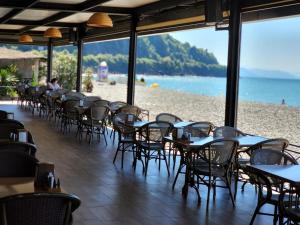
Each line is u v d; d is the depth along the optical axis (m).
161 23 9.68
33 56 22.23
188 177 5.48
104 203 5.03
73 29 14.84
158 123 6.49
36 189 2.90
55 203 2.46
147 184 5.97
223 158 5.06
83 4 9.77
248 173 4.61
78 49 14.84
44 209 2.44
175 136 5.68
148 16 10.23
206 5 6.92
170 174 6.61
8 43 18.95
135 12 10.47
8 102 18.06
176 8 9.08
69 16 12.05
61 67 20.70
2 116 6.19
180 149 5.77
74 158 7.54
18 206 2.38
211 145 4.97
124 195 5.39
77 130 10.55
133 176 6.39
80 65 14.88
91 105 9.41
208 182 5.54
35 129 10.79
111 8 10.29
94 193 5.42
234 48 7.10
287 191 3.79
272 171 3.88
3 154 3.45
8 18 12.18
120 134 7.12
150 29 10.16
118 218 4.55
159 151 6.86
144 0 9.31
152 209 4.91
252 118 12.66
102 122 9.08
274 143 5.25
